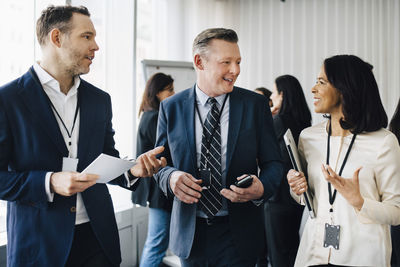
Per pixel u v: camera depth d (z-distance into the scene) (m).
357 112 1.39
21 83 1.39
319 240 1.45
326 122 1.61
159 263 2.80
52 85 1.45
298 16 4.59
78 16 1.42
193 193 1.44
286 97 2.66
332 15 4.44
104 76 3.21
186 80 3.77
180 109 1.66
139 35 3.95
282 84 2.70
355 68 1.41
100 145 1.53
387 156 1.35
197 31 4.50
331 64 1.46
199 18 4.52
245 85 4.89
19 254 1.36
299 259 1.53
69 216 1.40
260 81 4.81
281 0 4.65
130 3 3.33
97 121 1.53
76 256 1.47
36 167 1.36
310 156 1.54
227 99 1.64
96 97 1.57
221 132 1.61
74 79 1.51
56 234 1.37
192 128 1.60
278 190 2.53
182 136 1.61
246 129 1.58
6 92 1.35
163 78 2.88
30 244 1.36
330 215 1.43
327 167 1.29
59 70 1.45
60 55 1.42
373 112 1.39
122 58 3.31
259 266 2.98
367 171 1.38
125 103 3.36
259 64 4.80
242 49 4.88
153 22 4.12
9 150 1.35
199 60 1.60
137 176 1.53
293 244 2.67
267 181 1.52
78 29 1.41
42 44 1.45
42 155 1.37
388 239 1.38
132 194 2.79
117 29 3.28
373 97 1.40
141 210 3.50
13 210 1.40
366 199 1.29
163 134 1.71
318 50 4.52
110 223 1.54
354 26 4.34
